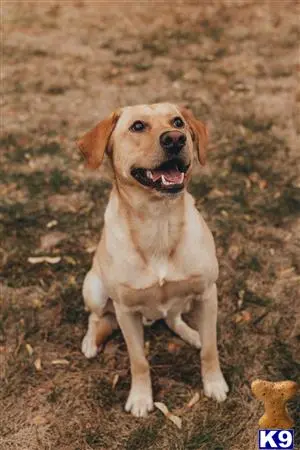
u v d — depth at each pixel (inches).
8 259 168.6
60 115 250.8
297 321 142.1
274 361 131.0
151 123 109.0
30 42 336.2
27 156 217.6
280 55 291.9
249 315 144.0
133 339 120.2
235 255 163.9
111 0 401.1
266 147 209.3
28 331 145.3
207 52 302.5
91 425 121.3
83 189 196.5
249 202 182.5
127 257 111.8
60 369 135.3
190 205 115.3
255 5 364.5
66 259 167.2
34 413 124.9
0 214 186.9
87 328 146.6
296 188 185.8
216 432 116.2
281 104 243.1
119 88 271.6
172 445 114.5
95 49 320.5
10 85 281.9
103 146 114.3
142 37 331.9
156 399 126.1
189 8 371.9
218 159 205.9
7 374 134.1
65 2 405.1
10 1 410.9
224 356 134.4
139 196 108.3
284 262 160.1
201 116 237.6
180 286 113.9
